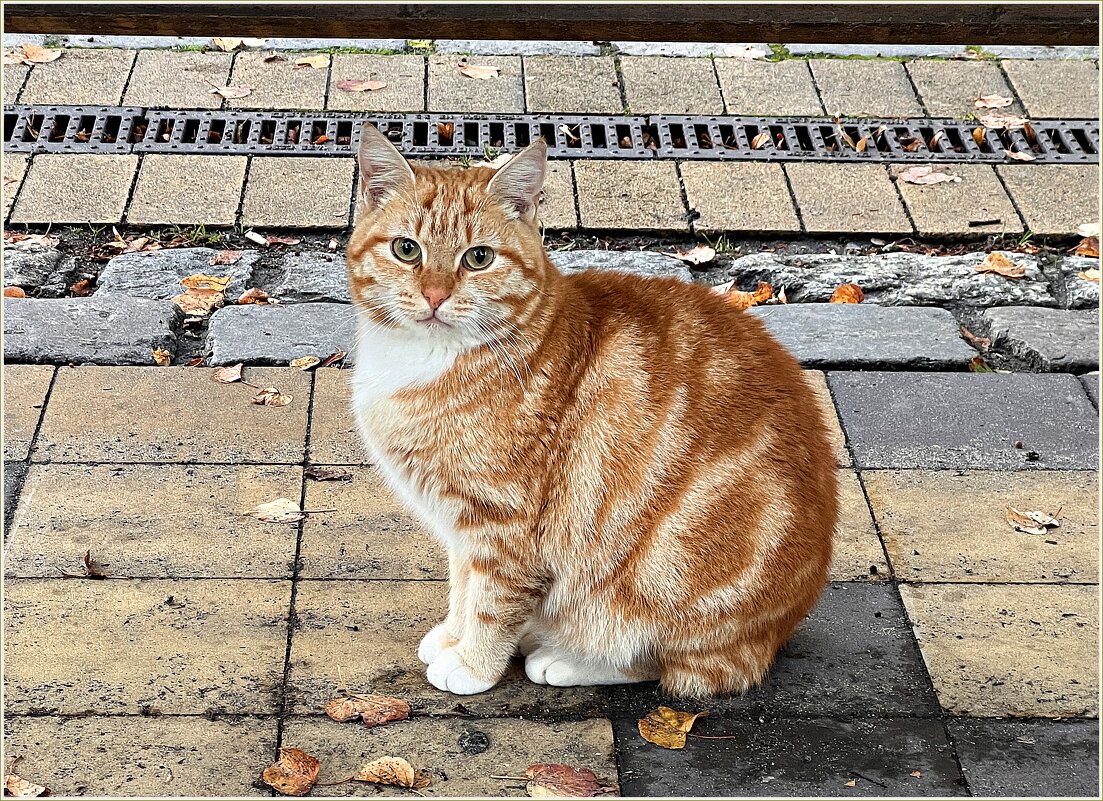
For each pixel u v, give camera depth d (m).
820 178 5.41
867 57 6.41
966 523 3.65
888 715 2.98
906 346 4.41
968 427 4.06
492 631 2.94
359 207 2.87
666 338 2.86
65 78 5.82
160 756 2.75
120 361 4.17
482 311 2.71
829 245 5.08
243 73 5.98
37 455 3.71
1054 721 2.97
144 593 3.23
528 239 2.78
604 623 2.92
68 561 3.32
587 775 2.77
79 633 3.08
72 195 5.06
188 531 3.46
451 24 3.01
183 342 4.37
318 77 5.99
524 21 3.01
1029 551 3.54
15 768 2.69
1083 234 5.11
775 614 2.92
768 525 2.82
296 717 2.88
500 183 2.74
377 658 3.07
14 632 3.06
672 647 2.92
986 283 4.81
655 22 3.04
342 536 3.48
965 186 5.40
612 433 2.77
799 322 4.52
